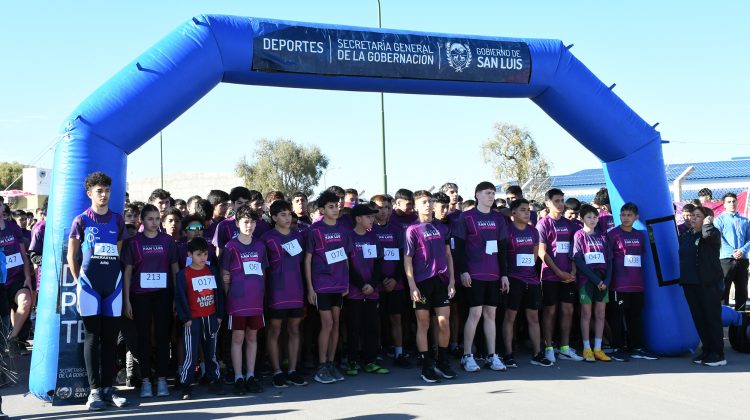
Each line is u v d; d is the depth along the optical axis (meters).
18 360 7.75
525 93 7.17
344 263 6.50
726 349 7.94
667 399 5.51
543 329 7.33
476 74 6.80
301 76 6.34
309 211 8.43
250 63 6.14
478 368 6.73
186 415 5.13
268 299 6.20
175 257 5.99
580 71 7.18
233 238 6.08
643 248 7.46
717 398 5.54
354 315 6.71
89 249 5.32
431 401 5.47
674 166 28.00
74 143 5.62
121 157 5.82
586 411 5.13
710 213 7.30
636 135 7.37
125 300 5.73
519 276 7.03
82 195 5.59
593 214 7.26
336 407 5.31
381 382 6.29
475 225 6.77
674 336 7.34
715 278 6.92
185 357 5.69
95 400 5.35
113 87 5.77
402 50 6.56
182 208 7.73
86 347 5.38
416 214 7.73
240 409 5.29
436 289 6.35
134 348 5.85
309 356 7.15
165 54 5.91
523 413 5.07
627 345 7.60
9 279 7.89
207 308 5.79
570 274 7.22
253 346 5.99
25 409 5.45
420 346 6.32
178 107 5.99
